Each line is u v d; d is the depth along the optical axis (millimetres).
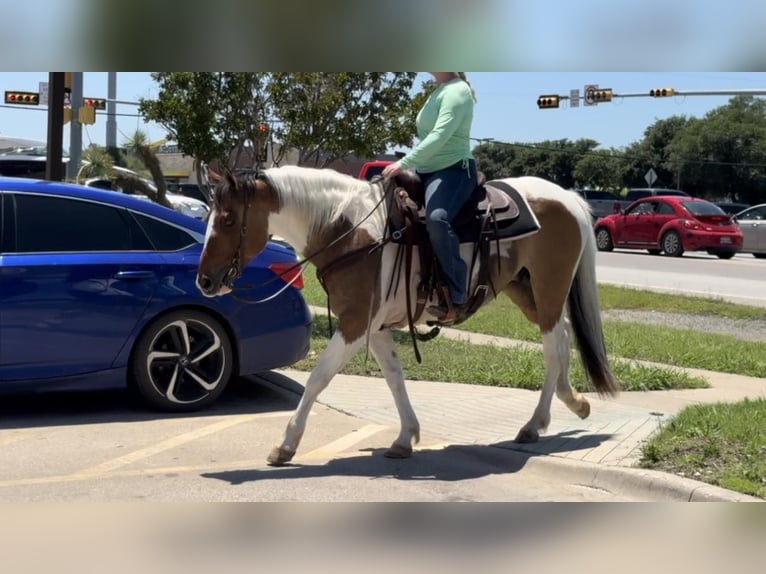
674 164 74312
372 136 11750
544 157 84500
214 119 11508
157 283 6746
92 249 6672
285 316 7246
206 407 7129
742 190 71375
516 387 8234
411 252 5660
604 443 6066
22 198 6562
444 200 5602
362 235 5570
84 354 6539
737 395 7980
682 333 11789
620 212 27875
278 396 7738
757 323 13641
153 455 5887
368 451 6141
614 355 9992
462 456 6055
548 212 6160
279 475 5527
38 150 19875
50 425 6602
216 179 5586
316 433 6590
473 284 5883
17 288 6309
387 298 5648
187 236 7023
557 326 6246
